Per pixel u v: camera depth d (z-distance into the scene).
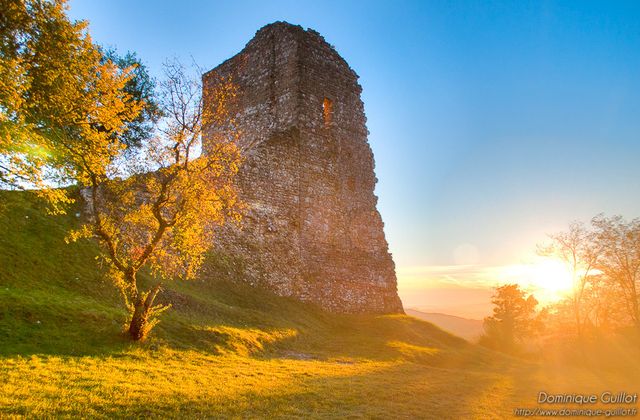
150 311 17.27
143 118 29.91
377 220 40.19
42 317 16.09
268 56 38.56
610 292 41.81
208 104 18.89
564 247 43.38
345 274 36.12
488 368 26.78
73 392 11.38
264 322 24.55
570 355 39.12
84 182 16.86
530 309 57.41
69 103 16.16
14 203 22.17
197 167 17.98
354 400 13.94
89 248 22.59
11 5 15.50
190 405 11.70
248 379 15.05
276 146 34.06
